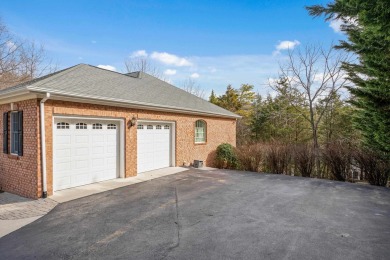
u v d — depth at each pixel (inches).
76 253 152.3
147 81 552.1
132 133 382.6
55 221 205.8
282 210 235.1
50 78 320.8
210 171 460.8
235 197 280.4
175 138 477.7
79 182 320.8
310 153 451.5
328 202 264.4
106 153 354.6
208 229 187.9
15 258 147.3
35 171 268.7
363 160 393.1
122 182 347.3
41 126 268.2
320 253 150.8
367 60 376.2
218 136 614.2
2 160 319.0
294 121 831.1
